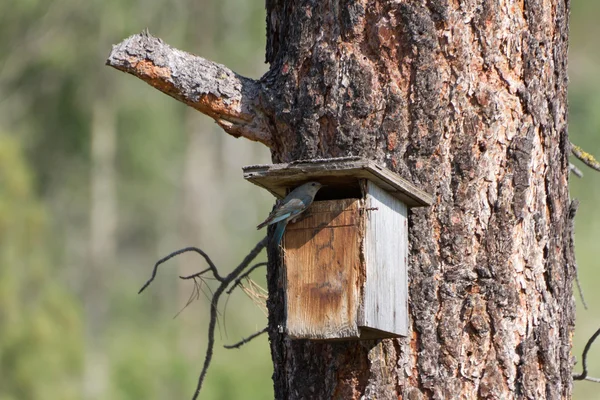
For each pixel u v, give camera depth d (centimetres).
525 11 1070
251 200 5366
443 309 1024
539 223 1056
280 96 1093
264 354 3278
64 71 4897
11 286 3189
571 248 1125
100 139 4956
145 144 4991
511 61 1059
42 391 3134
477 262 1032
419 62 1040
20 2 4691
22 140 4819
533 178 1057
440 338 1022
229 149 5384
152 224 5150
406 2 1045
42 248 3622
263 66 4997
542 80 1075
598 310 3425
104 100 4953
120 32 4838
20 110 4894
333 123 1055
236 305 3578
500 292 1026
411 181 1035
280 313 1102
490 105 1041
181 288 4966
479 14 1050
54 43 4812
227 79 1120
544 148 1073
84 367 3484
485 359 1020
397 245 1013
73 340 3319
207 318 4691
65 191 5003
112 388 3594
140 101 4978
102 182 4966
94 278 4897
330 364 1034
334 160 954
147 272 5072
